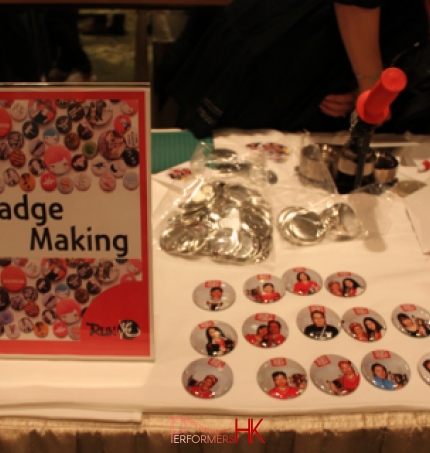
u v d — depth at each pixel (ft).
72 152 1.94
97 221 2.03
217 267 2.61
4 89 1.86
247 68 3.82
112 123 1.90
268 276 2.55
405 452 2.06
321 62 3.81
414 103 3.81
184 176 3.25
